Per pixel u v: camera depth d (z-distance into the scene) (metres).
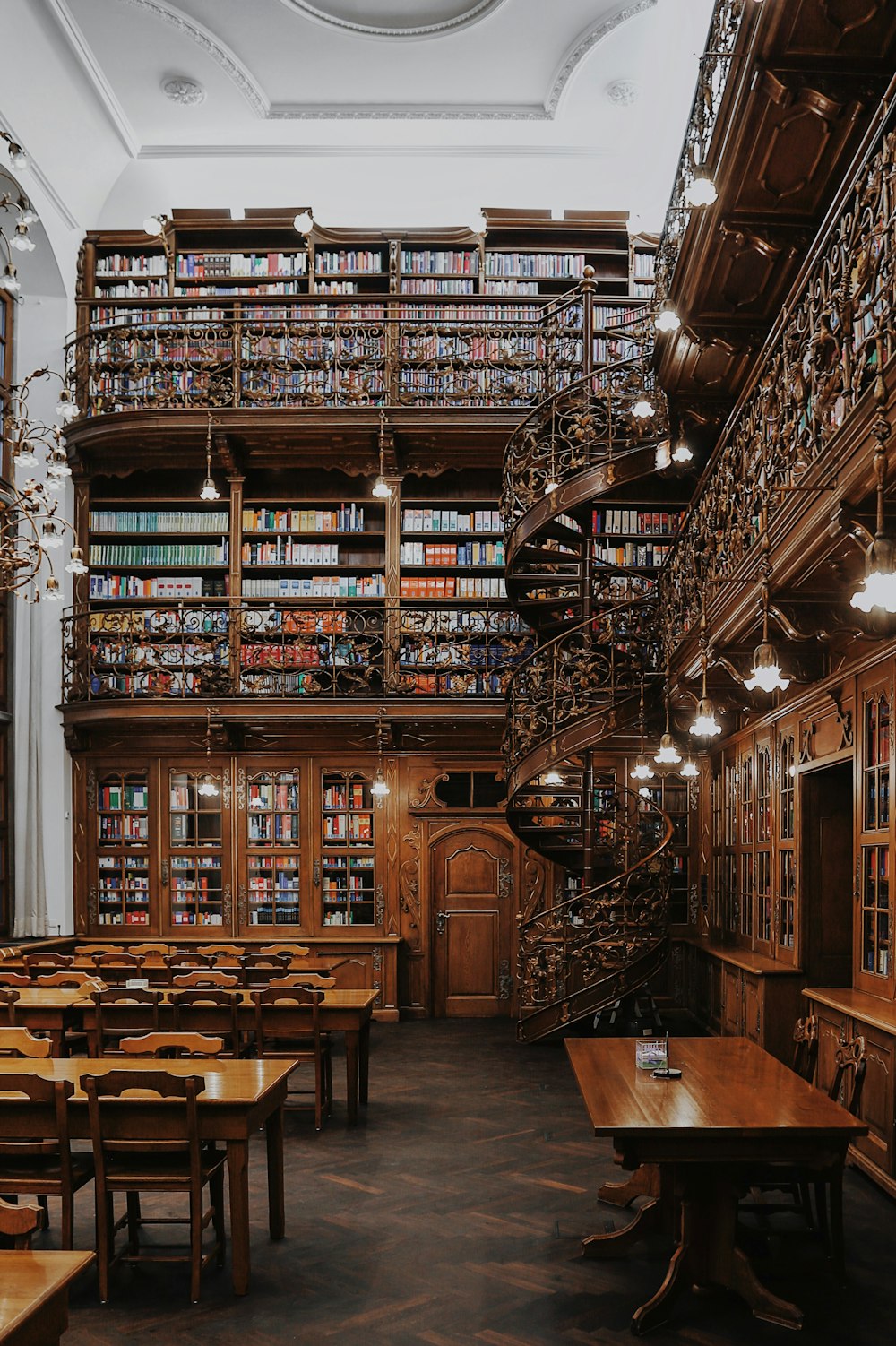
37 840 10.98
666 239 8.02
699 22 10.05
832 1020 6.67
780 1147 4.20
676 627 8.53
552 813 9.95
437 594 11.38
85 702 11.01
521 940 9.93
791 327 5.18
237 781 11.42
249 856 11.37
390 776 11.38
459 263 11.77
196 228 11.80
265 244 12.02
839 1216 4.69
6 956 9.34
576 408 10.14
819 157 5.93
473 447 11.36
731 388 8.55
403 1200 5.63
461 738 11.33
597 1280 4.64
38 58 10.02
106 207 12.44
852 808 7.39
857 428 3.98
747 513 6.02
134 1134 4.58
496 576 11.48
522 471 9.73
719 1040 5.91
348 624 11.35
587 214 11.77
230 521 11.41
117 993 7.06
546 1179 5.96
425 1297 4.48
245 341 11.52
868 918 6.67
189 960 8.72
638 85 11.17
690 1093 4.63
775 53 5.23
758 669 4.36
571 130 11.89
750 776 9.55
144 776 11.47
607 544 11.27
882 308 3.93
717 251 6.79
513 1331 4.18
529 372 11.32
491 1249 4.97
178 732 11.40
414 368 11.43
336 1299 4.46
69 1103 4.70
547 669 9.69
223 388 11.26
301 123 11.73
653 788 11.34
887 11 4.94
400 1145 6.63
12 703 11.05
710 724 5.76
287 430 11.11
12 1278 2.98
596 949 9.34
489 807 11.50
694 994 10.81
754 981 8.20
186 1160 4.78
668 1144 4.19
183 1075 4.68
